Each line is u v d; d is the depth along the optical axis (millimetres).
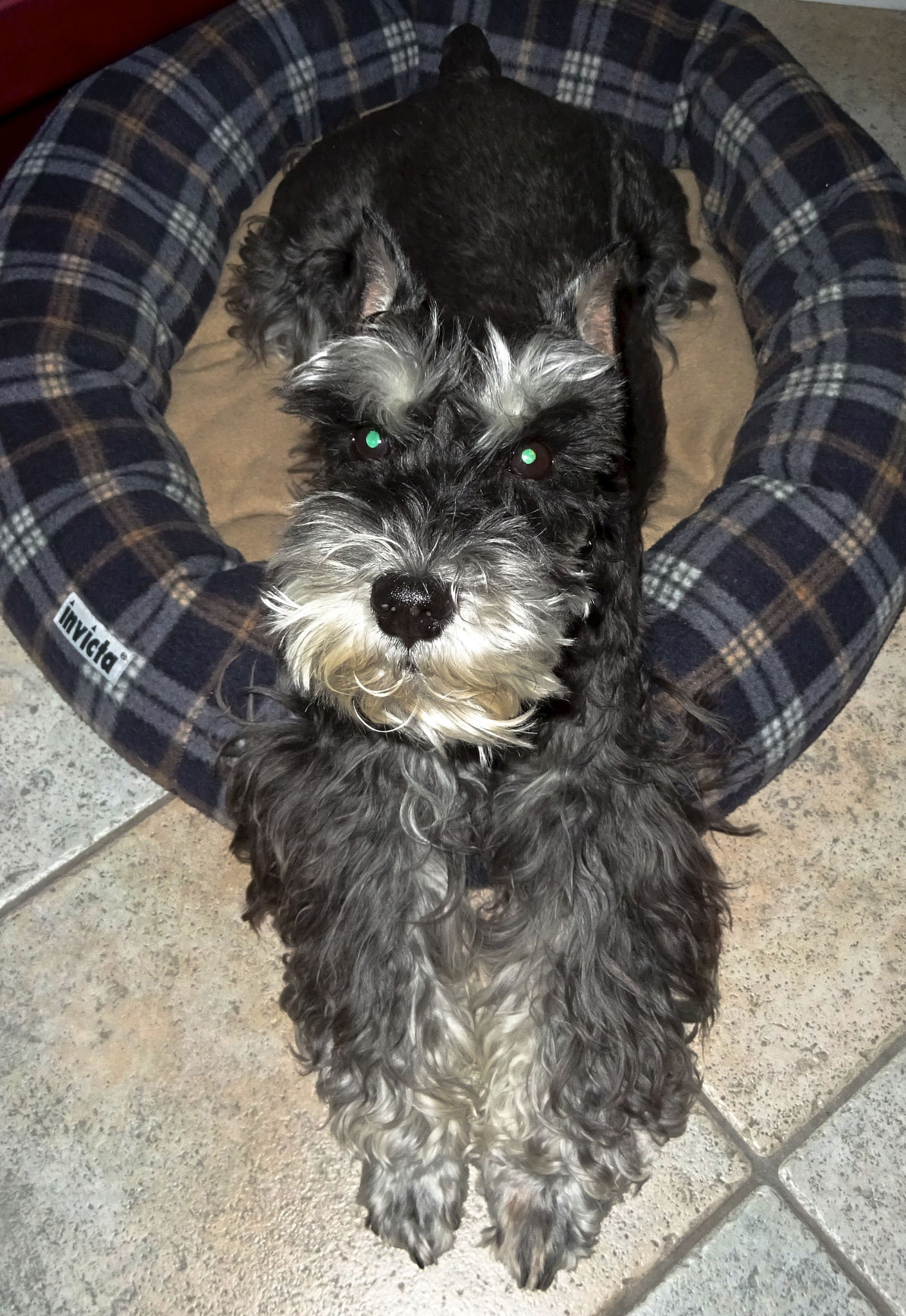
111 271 771
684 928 570
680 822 569
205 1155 574
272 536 750
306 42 894
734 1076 597
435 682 435
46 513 665
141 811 671
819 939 635
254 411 819
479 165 732
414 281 527
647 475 675
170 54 840
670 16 893
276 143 901
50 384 710
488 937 579
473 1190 570
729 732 611
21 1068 594
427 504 448
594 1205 538
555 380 466
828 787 682
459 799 544
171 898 643
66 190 778
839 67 1033
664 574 642
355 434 499
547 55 915
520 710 483
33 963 621
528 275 649
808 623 630
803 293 775
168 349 815
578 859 544
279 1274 546
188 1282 543
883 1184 567
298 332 820
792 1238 554
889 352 703
